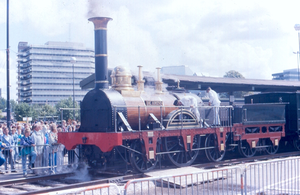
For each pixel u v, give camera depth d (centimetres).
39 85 10831
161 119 1145
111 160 1127
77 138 1077
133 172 1106
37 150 1220
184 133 1201
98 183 937
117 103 1059
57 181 1038
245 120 1460
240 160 1420
